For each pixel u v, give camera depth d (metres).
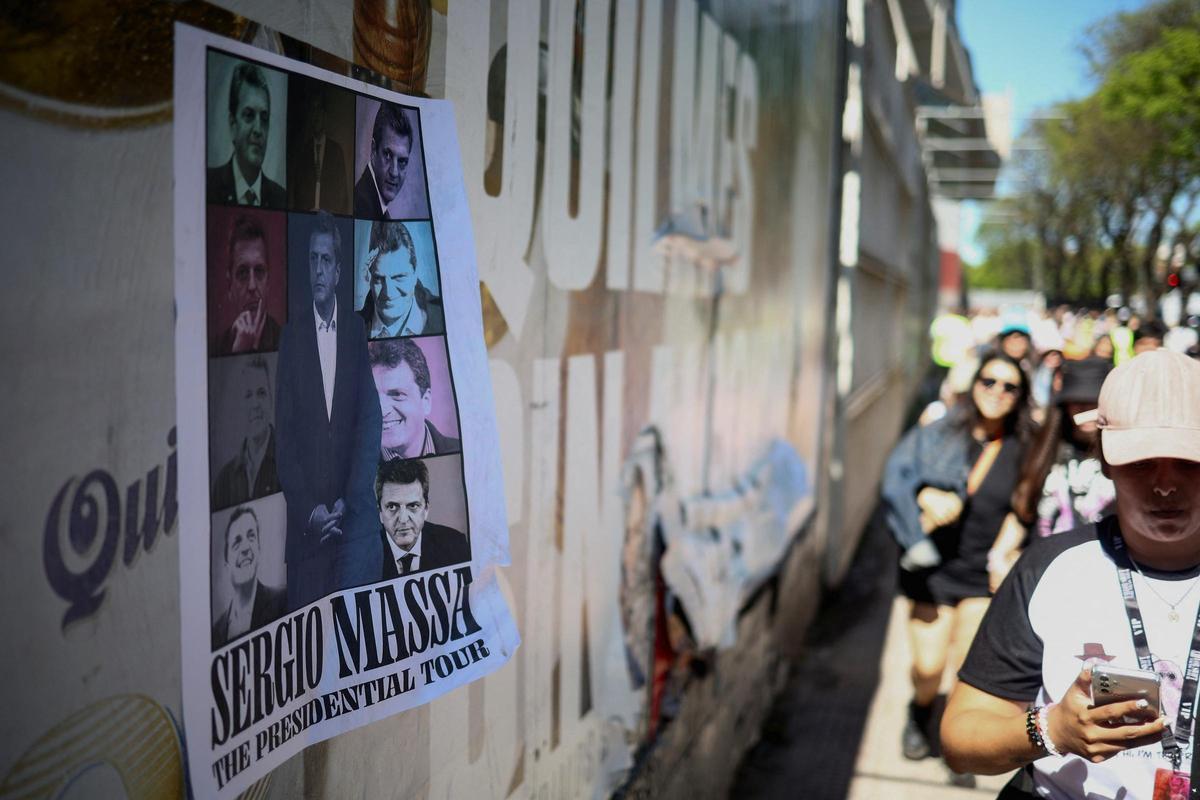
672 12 3.39
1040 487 4.40
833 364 8.18
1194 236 26.81
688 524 3.83
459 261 1.80
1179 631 1.86
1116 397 1.89
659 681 3.53
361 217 1.57
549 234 2.44
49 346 1.01
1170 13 23.17
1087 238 42.12
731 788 4.93
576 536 2.69
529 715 2.40
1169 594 1.88
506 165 2.17
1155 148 25.55
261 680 1.35
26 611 0.99
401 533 1.66
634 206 3.08
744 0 4.41
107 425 1.09
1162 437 1.81
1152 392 1.85
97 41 1.06
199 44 1.21
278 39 1.37
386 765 1.73
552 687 2.55
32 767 1.00
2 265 0.96
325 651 1.50
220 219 1.25
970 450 4.80
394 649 1.63
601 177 2.79
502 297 2.18
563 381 2.56
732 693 4.82
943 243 43.12
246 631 1.32
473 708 2.09
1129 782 1.87
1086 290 44.75
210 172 1.23
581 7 2.59
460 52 1.94
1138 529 1.87
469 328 1.82
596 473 2.83
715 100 4.01
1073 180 34.28
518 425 2.29
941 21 13.34
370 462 1.59
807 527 7.04
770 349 5.32
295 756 1.44
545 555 2.48
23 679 0.99
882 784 5.07
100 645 1.08
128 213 1.11
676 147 3.50
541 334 2.41
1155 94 22.19
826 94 7.20
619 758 3.09
